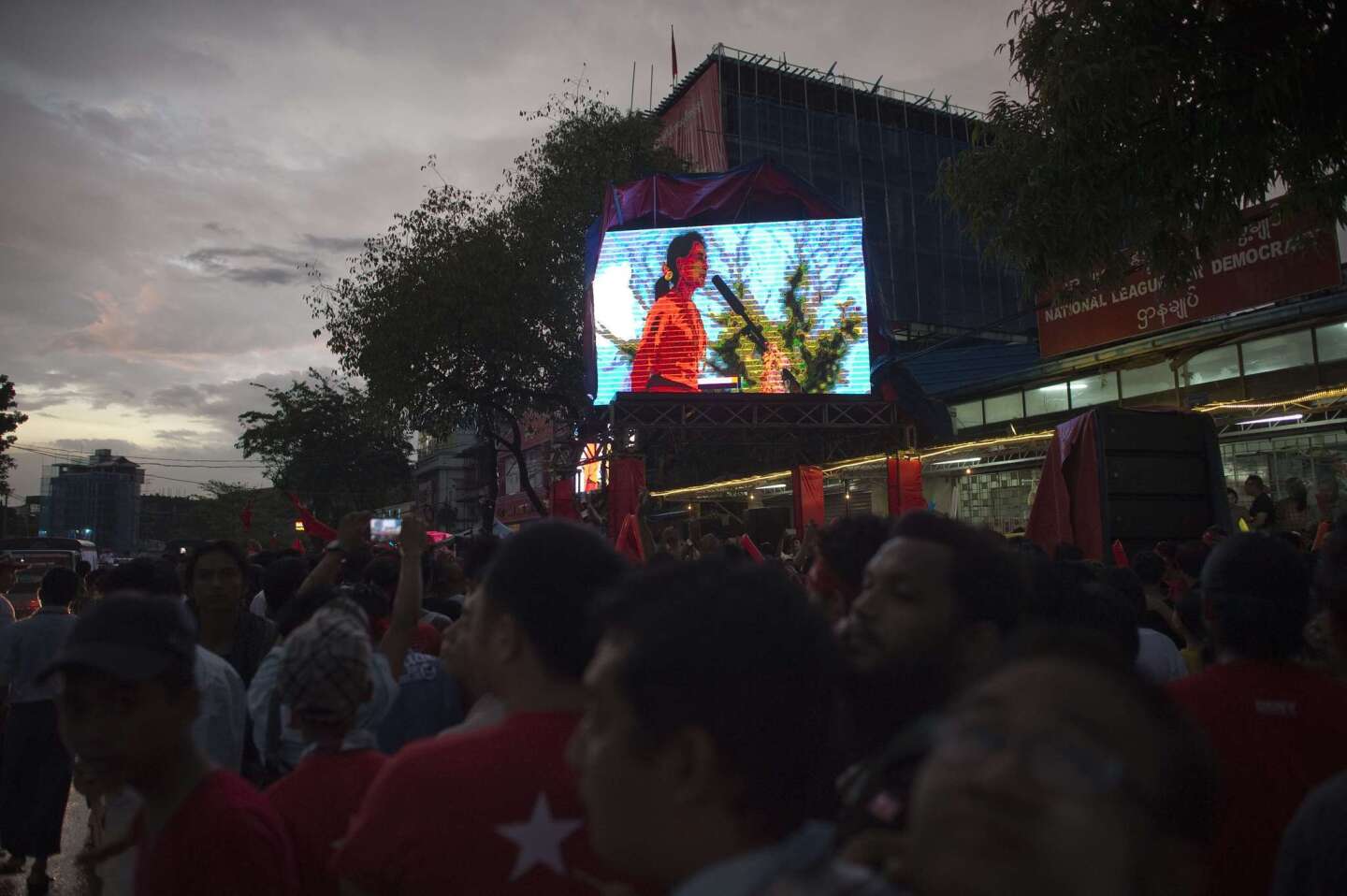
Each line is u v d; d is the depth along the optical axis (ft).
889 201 135.33
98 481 424.87
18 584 66.95
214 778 6.34
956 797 2.14
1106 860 2.07
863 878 2.83
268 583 16.76
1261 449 48.08
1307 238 40.42
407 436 88.28
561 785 5.36
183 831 5.98
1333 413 44.11
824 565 8.16
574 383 81.35
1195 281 48.52
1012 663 2.66
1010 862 2.03
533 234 79.00
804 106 132.46
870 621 6.18
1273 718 7.07
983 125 29.48
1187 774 2.89
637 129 84.69
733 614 3.45
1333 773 6.91
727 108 127.13
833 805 4.65
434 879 5.23
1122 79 24.36
